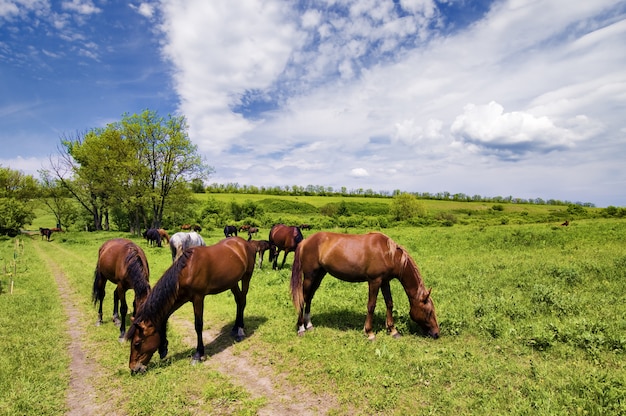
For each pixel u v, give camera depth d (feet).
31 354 18.25
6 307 27.78
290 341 19.79
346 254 19.63
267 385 15.14
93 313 26.96
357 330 20.68
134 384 15.43
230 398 14.01
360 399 13.38
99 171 118.62
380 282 19.61
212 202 172.24
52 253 72.49
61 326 23.85
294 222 152.15
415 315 19.33
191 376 15.99
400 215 175.32
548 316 20.80
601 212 144.46
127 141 115.44
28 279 41.60
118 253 22.22
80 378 16.34
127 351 19.21
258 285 35.19
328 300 27.58
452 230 89.35
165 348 18.37
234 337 21.15
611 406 11.24
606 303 21.83
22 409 13.30
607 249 42.52
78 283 38.55
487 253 48.42
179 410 13.34
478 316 21.52
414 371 15.07
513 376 14.10
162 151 114.32
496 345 17.33
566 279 28.40
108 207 142.10
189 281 17.89
